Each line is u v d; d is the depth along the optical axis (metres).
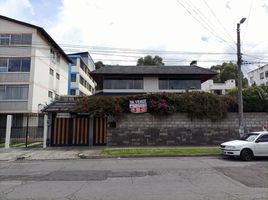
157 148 16.94
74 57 48.25
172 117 19.08
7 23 30.84
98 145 19.05
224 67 76.25
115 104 18.72
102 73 32.34
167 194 6.44
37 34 31.08
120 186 7.36
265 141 13.23
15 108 29.58
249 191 6.69
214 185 7.40
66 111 18.69
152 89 33.16
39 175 9.18
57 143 19.09
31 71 30.12
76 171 9.94
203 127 19.08
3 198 6.16
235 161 12.59
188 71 33.31
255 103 19.23
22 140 24.64
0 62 30.38
